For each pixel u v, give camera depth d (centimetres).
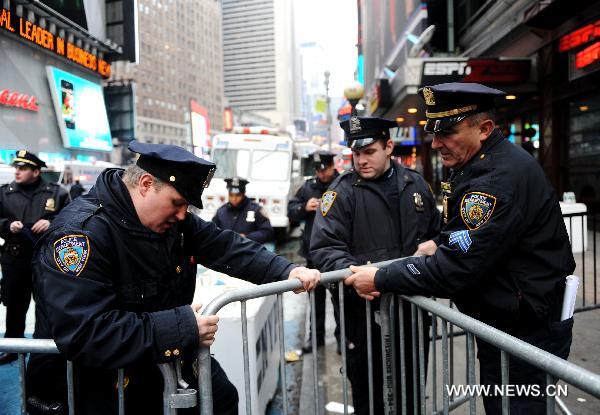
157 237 155
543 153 1108
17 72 2206
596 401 267
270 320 323
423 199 252
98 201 152
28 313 538
